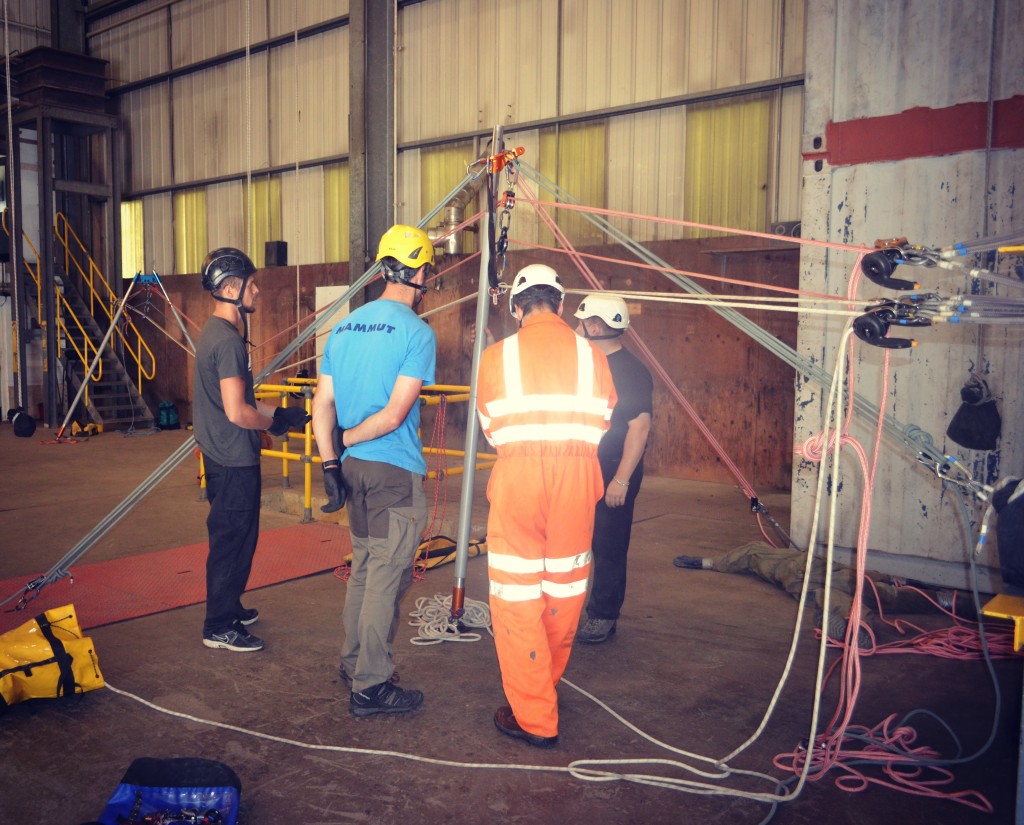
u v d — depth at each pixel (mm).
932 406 4746
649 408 3609
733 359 8719
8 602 4035
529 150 10227
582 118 9664
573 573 2805
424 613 4160
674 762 2682
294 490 7406
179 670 3477
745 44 8523
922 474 4762
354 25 10336
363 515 3014
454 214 10375
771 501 7730
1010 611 2311
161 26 14000
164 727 2943
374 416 2889
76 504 7219
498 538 2760
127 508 3807
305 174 12281
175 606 4316
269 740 2852
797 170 8297
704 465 9000
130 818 2271
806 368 3830
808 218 5105
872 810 2488
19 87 13617
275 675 3434
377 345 2912
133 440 12172
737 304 2889
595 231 9742
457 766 2684
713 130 8820
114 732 2902
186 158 14031
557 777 2635
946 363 4684
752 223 8633
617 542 3797
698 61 8852
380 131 10500
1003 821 2428
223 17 13031
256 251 13125
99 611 4219
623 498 3596
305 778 2604
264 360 12797
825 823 2414
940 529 4734
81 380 13789
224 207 13539
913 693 3334
